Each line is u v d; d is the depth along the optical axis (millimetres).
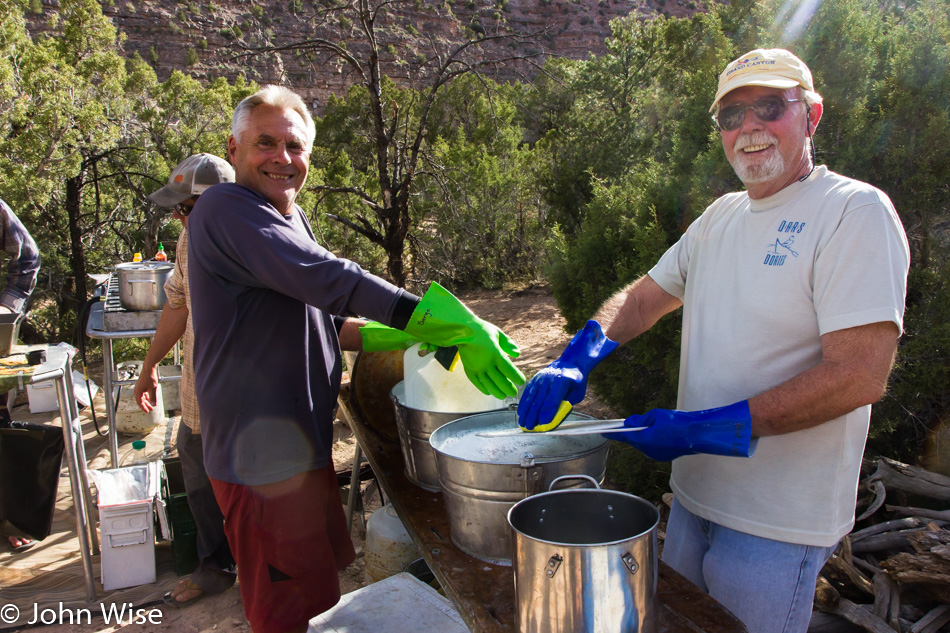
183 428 3209
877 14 5445
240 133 1943
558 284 5602
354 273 1705
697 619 1520
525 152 15859
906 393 3922
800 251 1653
